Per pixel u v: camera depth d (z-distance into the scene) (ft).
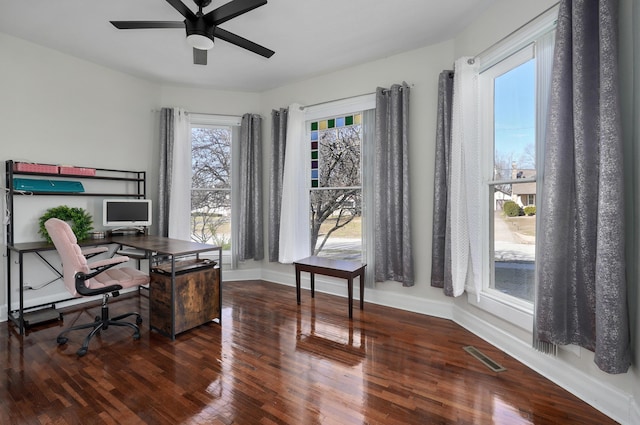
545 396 5.86
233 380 6.36
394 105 10.43
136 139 12.79
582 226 5.40
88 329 8.96
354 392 5.97
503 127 8.23
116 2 7.92
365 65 11.48
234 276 14.43
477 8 8.20
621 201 4.79
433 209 9.81
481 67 8.47
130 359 7.21
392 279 10.78
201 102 13.97
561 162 5.70
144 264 12.98
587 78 5.32
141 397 5.78
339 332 8.79
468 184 8.51
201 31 7.04
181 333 8.68
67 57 10.84
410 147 10.53
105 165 11.89
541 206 6.19
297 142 13.01
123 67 11.85
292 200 13.00
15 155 9.82
